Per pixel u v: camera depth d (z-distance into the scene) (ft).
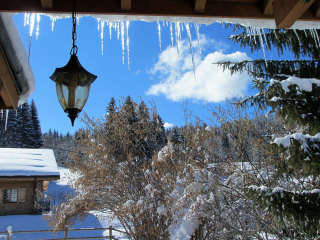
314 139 14.48
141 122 27.27
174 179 23.35
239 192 21.48
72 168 26.17
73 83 9.11
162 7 9.63
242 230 19.61
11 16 9.41
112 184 25.40
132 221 24.35
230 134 22.06
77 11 9.25
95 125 27.61
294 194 14.53
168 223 22.31
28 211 51.80
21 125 134.51
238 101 25.03
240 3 10.11
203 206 21.27
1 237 37.50
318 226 14.12
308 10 9.83
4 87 10.53
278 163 17.08
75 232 40.91
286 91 15.69
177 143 26.81
